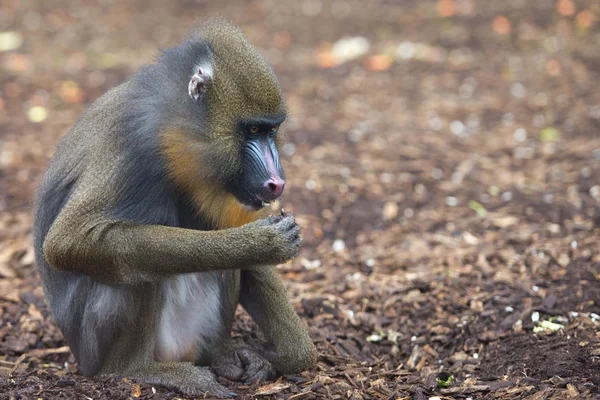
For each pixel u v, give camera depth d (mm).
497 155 17078
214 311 9602
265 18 29578
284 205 15031
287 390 8992
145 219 8562
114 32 27859
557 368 8969
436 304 11266
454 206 14789
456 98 20703
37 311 11305
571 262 12031
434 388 8961
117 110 8797
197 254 8305
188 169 8555
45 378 8977
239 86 8523
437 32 26500
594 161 16156
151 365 9047
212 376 9016
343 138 18250
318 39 27031
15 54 24938
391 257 12984
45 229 9227
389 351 10477
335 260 13055
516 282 11523
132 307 8844
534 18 26984
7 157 17031
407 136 18250
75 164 8867
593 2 27969
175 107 8484
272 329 9617
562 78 21734
